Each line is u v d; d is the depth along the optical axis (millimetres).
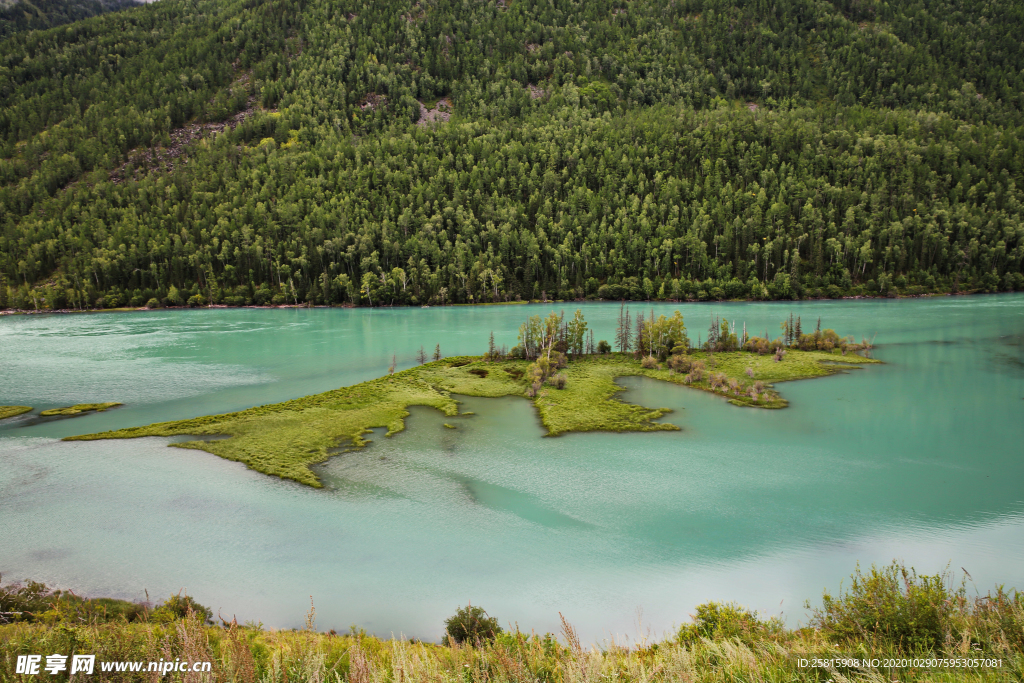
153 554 36469
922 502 43469
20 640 14102
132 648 13250
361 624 28797
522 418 67750
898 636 14453
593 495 45281
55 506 43875
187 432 62938
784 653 13234
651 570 34125
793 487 46469
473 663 13133
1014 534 38250
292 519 41344
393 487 47188
